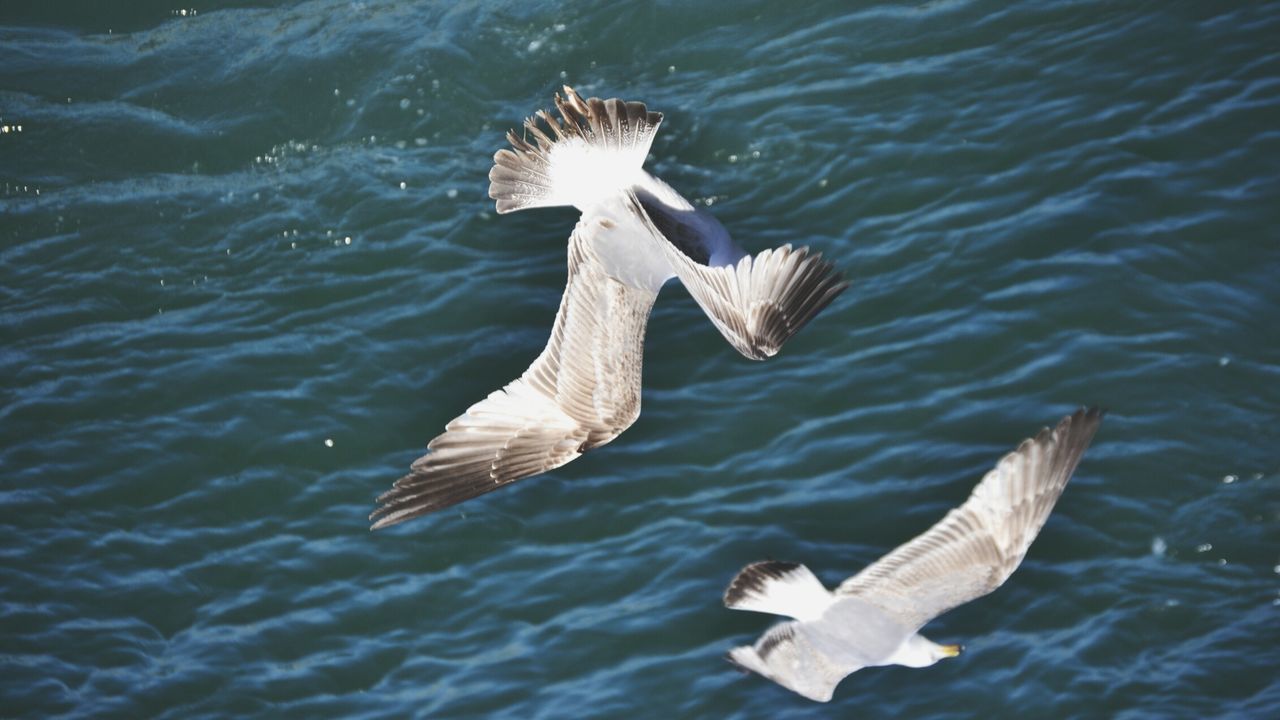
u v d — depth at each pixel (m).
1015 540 9.48
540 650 14.85
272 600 15.79
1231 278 16.97
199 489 17.03
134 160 21.42
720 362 17.17
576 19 21.89
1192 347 16.41
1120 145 18.39
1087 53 19.59
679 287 18.23
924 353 16.80
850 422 16.31
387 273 19.16
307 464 17.16
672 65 21.02
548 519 16.02
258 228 20.11
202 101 22.00
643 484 16.12
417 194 20.12
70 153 21.59
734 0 21.56
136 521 16.78
